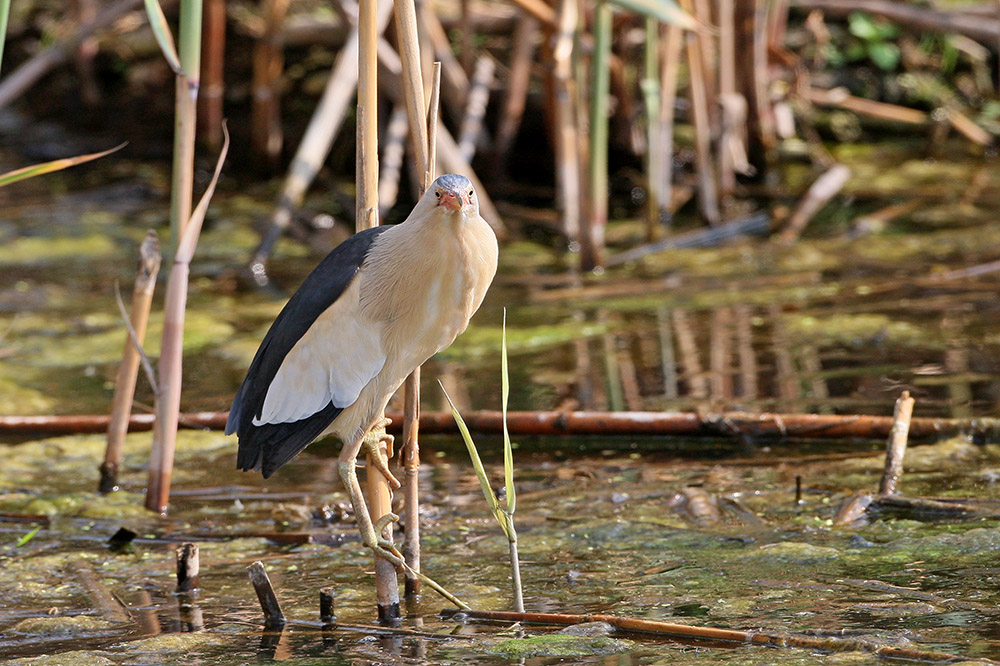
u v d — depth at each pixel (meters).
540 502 8.75
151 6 7.95
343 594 7.29
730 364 11.65
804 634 6.26
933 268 14.52
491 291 14.66
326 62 20.88
